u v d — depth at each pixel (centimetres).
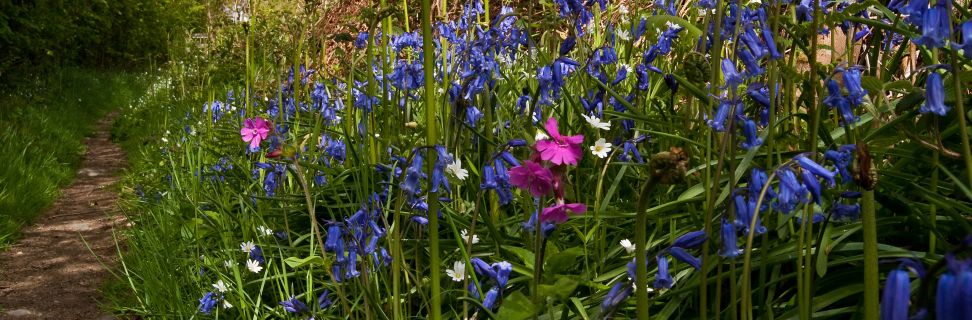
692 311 222
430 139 200
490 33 324
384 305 264
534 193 180
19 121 840
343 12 546
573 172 315
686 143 270
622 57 437
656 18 269
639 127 312
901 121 197
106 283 384
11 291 393
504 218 301
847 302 212
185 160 547
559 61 279
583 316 210
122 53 1825
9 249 473
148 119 984
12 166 597
